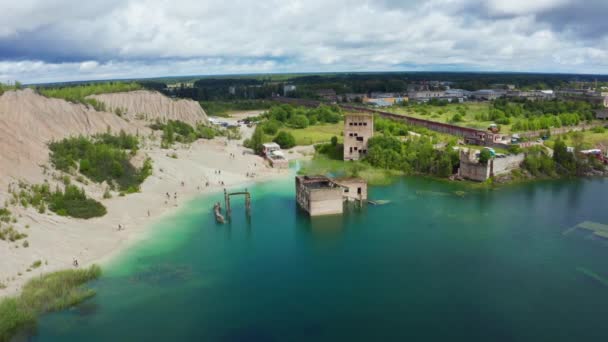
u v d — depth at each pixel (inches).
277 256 3590.1
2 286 2866.6
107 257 3511.3
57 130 6087.6
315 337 2522.1
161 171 5610.2
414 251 3659.0
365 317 2716.5
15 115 5693.9
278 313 2763.3
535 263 3405.5
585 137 7795.3
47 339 2464.3
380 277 3221.0
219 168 6284.5
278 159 6742.1
